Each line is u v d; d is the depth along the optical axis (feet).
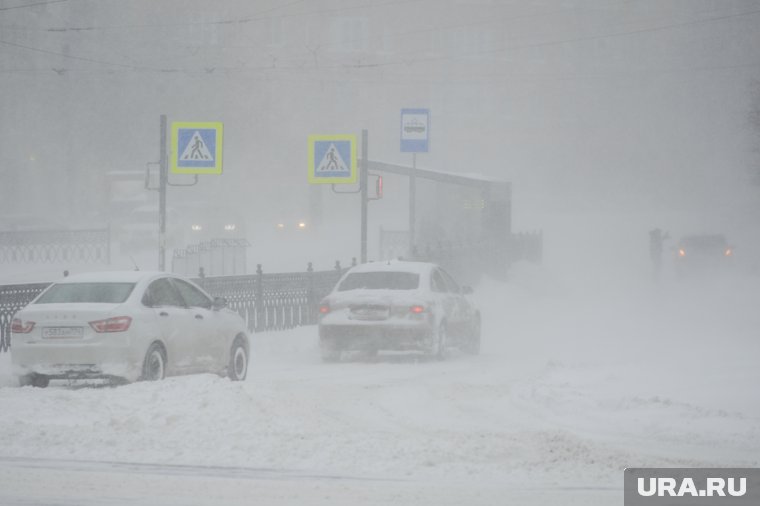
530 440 117.39
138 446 110.73
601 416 138.41
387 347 210.59
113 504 83.82
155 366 156.25
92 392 137.69
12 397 135.85
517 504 85.30
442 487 92.22
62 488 90.22
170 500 85.40
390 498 86.89
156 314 157.79
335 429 123.85
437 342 214.28
